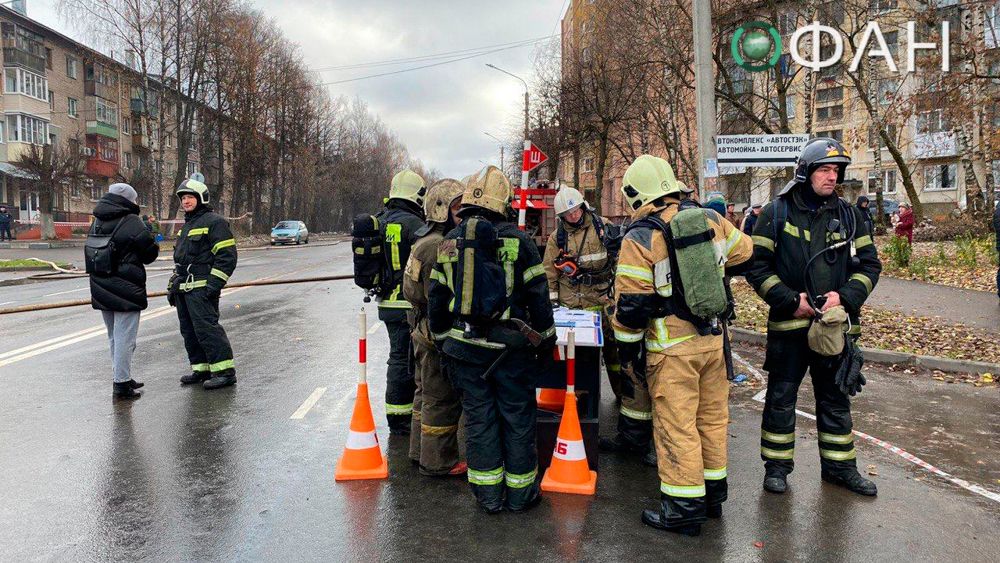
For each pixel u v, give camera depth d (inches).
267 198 2696.9
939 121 1011.9
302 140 2287.2
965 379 273.7
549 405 200.5
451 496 164.9
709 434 150.2
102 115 1887.3
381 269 206.1
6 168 1544.0
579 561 132.0
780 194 169.2
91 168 1784.0
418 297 169.8
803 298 159.2
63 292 592.1
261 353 331.9
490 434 154.6
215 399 248.4
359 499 162.2
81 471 178.5
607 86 1195.9
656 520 146.6
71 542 139.9
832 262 160.4
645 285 143.1
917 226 959.6
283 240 1603.1
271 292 597.6
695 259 139.4
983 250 672.4
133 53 1530.5
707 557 133.8
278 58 2057.1
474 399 155.6
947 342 319.9
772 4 752.3
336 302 528.7
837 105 1459.2
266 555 134.6
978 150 965.2
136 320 250.8
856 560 132.6
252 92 1798.7
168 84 1627.7
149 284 632.4
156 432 210.5
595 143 1405.0
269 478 174.7
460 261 149.2
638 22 901.8
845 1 823.1
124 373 247.4
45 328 404.8
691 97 1200.2
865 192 1630.2
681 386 144.3
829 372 167.2
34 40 1665.8
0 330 397.7
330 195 2893.7
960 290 483.2
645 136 1263.5
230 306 505.0
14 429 213.0
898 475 176.7
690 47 810.8
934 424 218.2
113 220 243.9
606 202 2001.7
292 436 207.6
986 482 171.9
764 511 155.4
